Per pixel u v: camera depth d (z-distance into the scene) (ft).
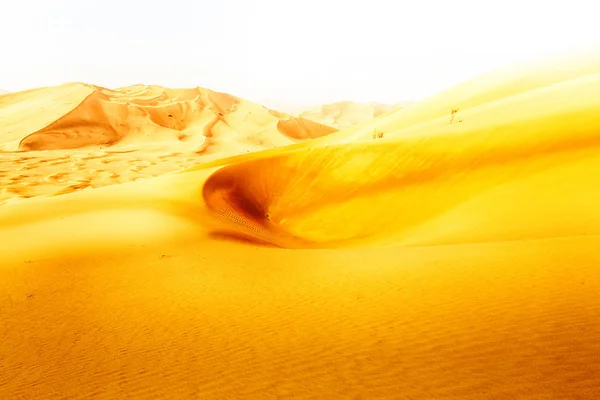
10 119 440.45
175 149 394.52
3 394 20.40
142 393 19.30
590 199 50.60
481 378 16.47
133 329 28.04
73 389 20.35
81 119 435.53
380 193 91.97
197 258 47.32
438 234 57.36
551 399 14.35
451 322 22.35
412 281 30.68
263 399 17.47
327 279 35.35
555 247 32.71
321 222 93.15
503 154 79.71
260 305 30.58
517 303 23.26
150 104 542.16
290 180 113.60
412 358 19.15
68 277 40.73
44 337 27.53
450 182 81.82
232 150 421.18
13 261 46.06
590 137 70.85
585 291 23.26
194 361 22.27
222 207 95.14
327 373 19.03
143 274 41.39
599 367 15.96
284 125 572.10
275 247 58.95
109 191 99.81
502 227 50.52
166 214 74.43
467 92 200.23
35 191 202.39
